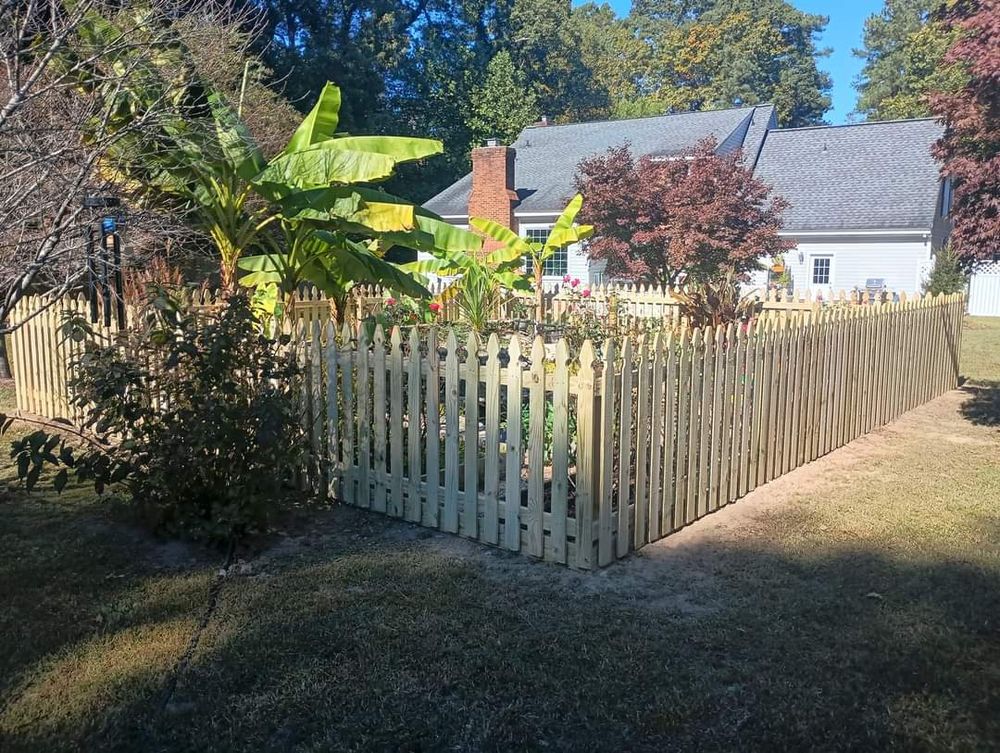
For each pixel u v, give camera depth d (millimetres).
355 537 5105
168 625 3883
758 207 18219
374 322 6344
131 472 4988
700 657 3617
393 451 5363
